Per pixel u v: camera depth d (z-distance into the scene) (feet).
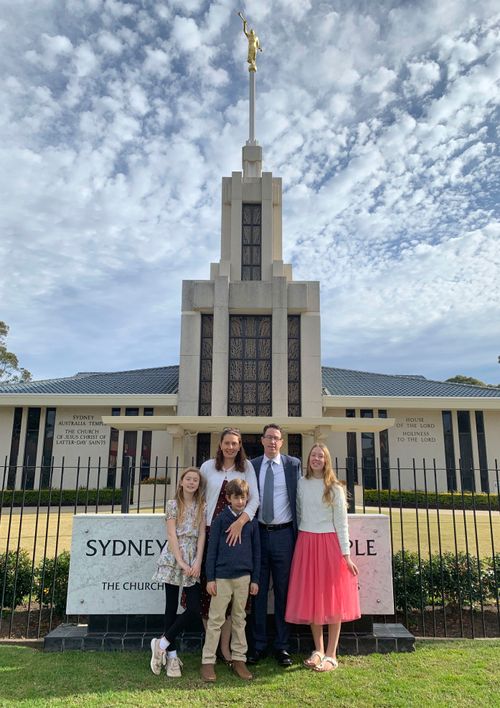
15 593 21.48
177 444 63.87
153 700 13.79
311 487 17.16
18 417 83.41
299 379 72.43
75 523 19.02
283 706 13.44
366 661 16.80
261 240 76.54
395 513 59.93
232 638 15.93
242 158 84.33
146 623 18.58
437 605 23.40
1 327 152.46
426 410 85.10
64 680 15.15
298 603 16.21
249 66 88.48
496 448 83.35
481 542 36.81
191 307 73.36
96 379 93.81
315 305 73.82
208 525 16.71
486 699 13.79
